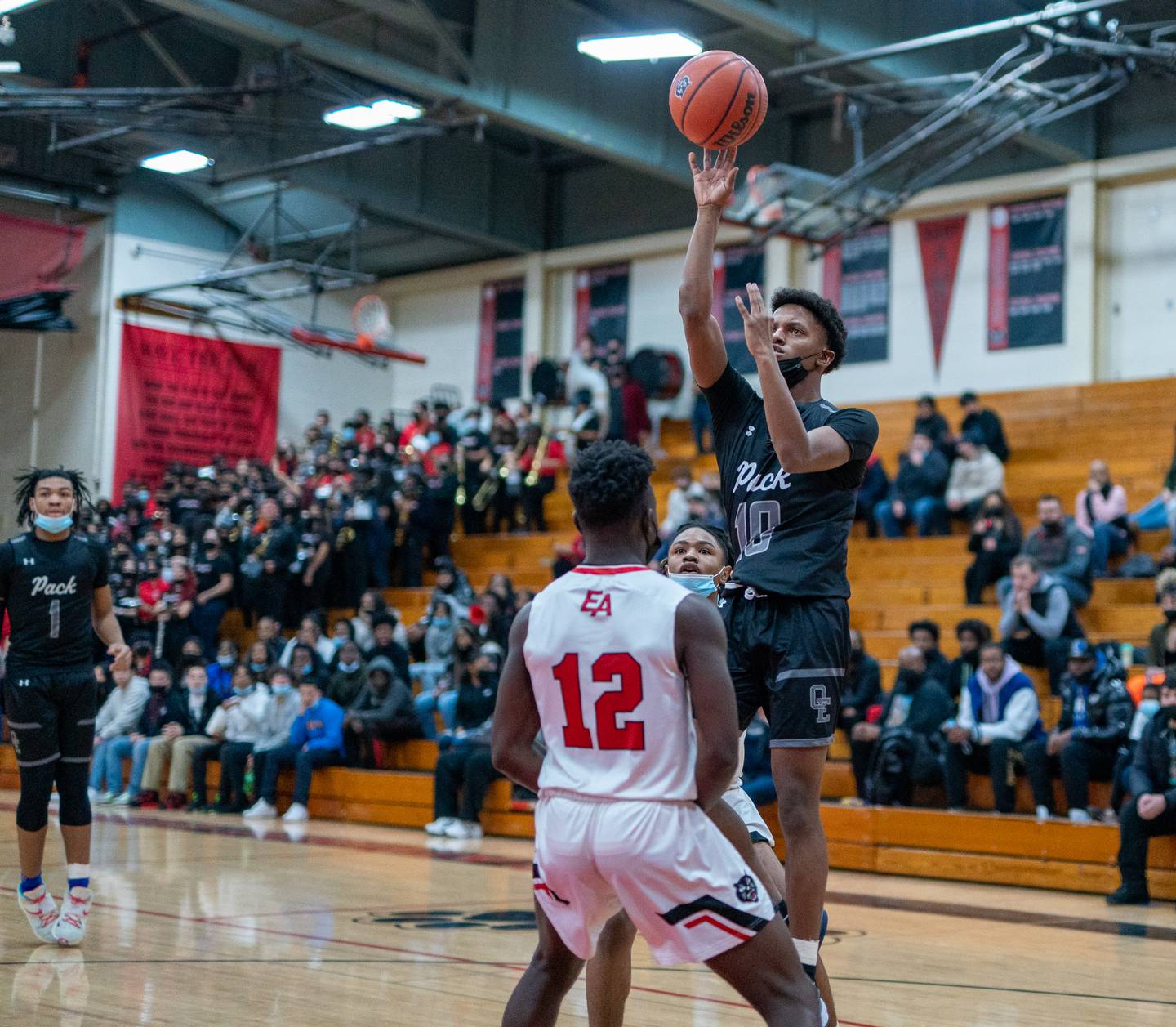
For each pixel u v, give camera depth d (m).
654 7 17.20
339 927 6.17
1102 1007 4.76
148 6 19.09
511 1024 2.92
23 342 21.62
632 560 2.92
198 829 11.10
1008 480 15.57
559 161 22.58
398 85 16.06
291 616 16.06
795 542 3.67
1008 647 10.80
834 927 6.77
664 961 2.81
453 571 14.33
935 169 16.50
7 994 4.52
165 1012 4.26
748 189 16.28
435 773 11.30
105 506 19.08
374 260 23.84
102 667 14.64
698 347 3.78
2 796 13.50
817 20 14.84
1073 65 17.33
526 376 22.72
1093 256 17.80
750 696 3.70
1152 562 12.51
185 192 22.19
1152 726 8.00
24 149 20.42
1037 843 8.65
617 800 2.75
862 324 19.67
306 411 23.52
